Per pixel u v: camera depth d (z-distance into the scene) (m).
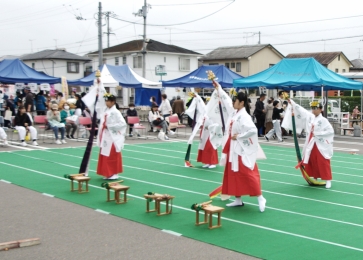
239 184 8.40
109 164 11.05
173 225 7.43
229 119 8.57
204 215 7.88
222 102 9.71
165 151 16.89
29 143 18.47
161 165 13.63
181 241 6.62
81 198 9.25
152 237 6.80
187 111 13.49
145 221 7.65
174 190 10.21
